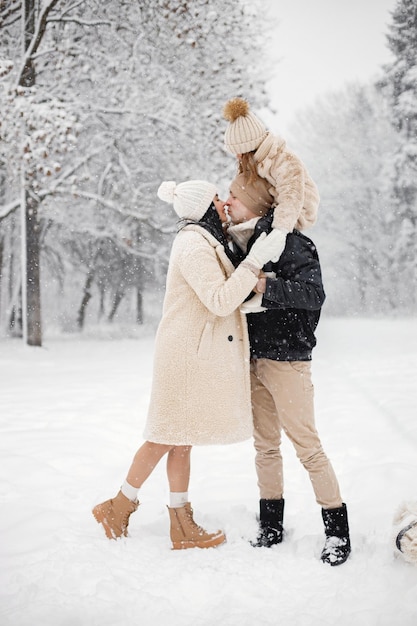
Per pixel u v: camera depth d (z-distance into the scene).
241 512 3.21
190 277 2.79
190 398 2.84
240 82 14.88
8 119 12.27
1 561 2.58
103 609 2.19
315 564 2.59
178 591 2.38
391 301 33.84
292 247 2.82
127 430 5.25
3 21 14.22
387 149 33.84
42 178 14.06
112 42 14.63
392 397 6.38
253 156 2.87
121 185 17.00
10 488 3.54
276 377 2.82
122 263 26.92
